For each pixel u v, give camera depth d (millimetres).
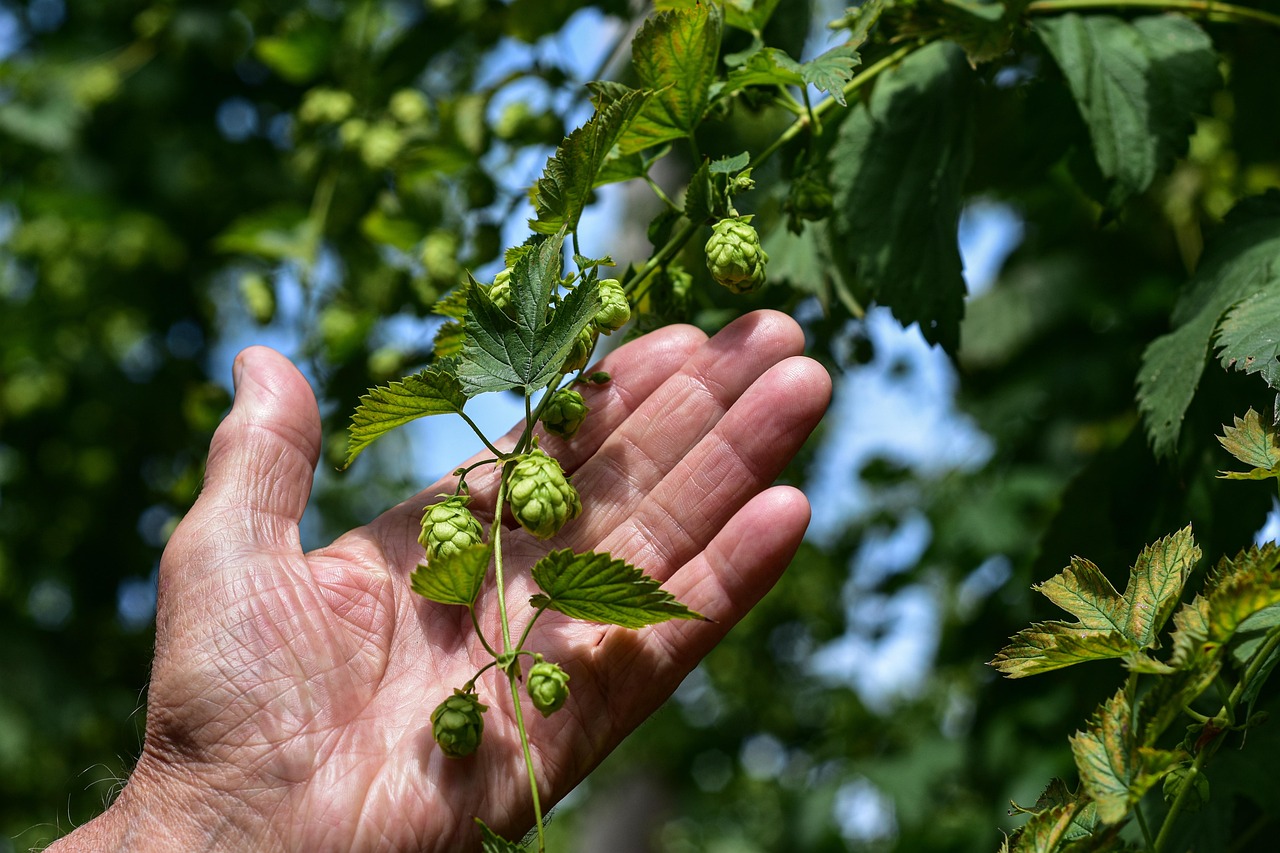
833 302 667
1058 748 782
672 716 1703
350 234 838
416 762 503
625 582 461
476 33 808
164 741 511
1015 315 984
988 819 848
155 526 1489
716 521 532
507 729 509
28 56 1376
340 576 535
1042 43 595
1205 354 512
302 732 505
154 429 1463
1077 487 598
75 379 1432
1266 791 512
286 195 1306
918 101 597
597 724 514
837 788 1328
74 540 1451
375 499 1162
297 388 559
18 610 1399
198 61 1269
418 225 747
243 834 498
